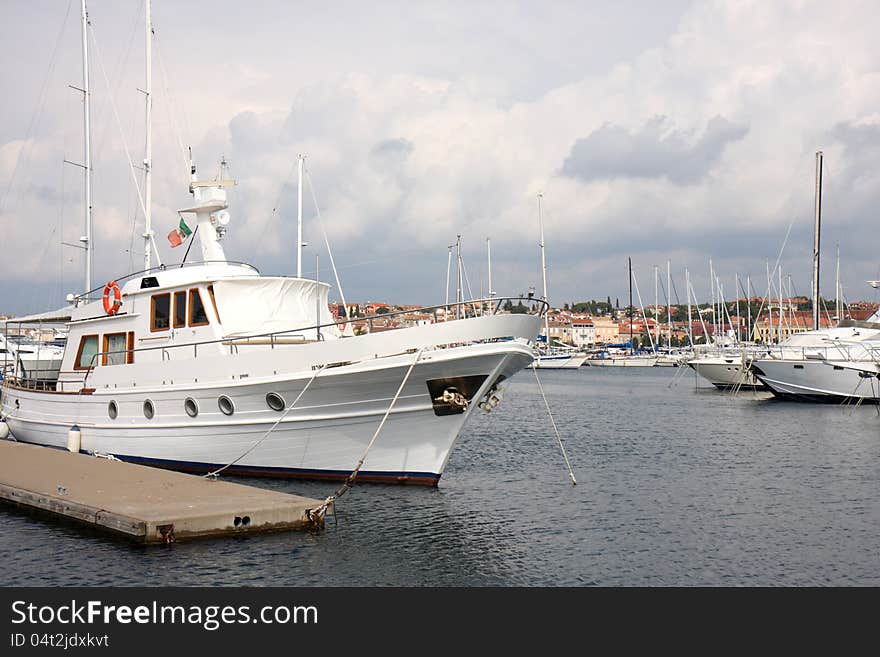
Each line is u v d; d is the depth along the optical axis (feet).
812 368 172.14
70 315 87.92
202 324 69.97
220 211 78.28
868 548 52.75
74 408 79.05
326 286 76.54
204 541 49.60
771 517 61.36
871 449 100.48
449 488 69.87
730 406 171.32
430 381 62.59
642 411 161.17
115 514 49.52
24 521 54.54
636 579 46.14
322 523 53.62
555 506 64.44
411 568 46.96
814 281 204.13
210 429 68.33
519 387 265.13
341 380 63.00
